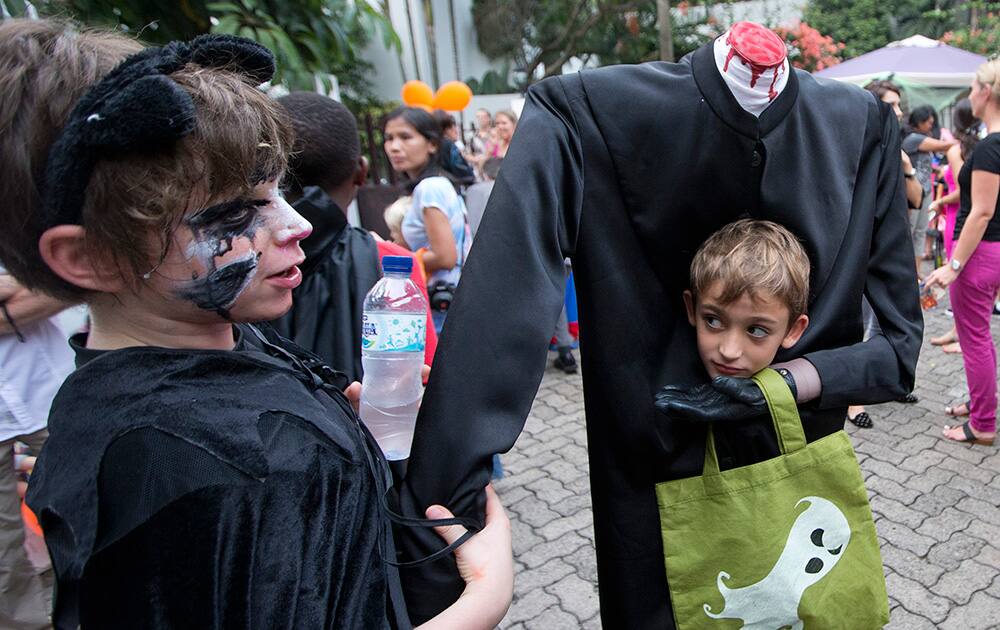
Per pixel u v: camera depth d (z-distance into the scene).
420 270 1.78
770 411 1.07
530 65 14.19
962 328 3.32
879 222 1.19
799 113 1.06
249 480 0.58
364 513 0.72
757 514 1.09
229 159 0.61
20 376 1.88
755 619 1.12
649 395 1.11
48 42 0.60
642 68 1.07
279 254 0.70
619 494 1.17
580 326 1.15
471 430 0.89
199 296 0.65
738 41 0.98
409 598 0.86
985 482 3.07
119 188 0.57
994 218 3.09
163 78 0.55
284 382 0.71
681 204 1.05
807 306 1.11
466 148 8.56
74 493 0.57
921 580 2.45
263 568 0.58
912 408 3.90
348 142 1.63
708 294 1.05
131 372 0.61
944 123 10.12
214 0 2.67
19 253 0.62
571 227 1.05
